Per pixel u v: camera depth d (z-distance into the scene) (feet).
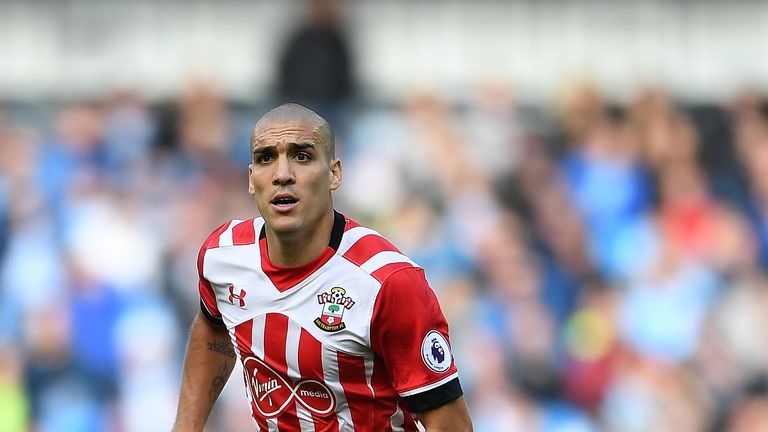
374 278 50.44
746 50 157.38
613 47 156.76
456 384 51.39
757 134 152.46
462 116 148.25
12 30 147.23
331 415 52.08
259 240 52.49
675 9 157.58
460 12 153.69
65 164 137.90
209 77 146.82
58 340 124.36
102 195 134.82
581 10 155.43
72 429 120.88
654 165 147.64
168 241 130.52
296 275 51.16
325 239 51.21
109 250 129.18
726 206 146.00
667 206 144.97
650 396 129.08
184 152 140.56
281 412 52.54
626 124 151.02
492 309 130.00
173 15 149.28
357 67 147.64
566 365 129.39
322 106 145.38
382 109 145.89
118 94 144.66
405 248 133.39
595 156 146.30
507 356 127.95
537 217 140.05
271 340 51.60
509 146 146.51
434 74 153.17
